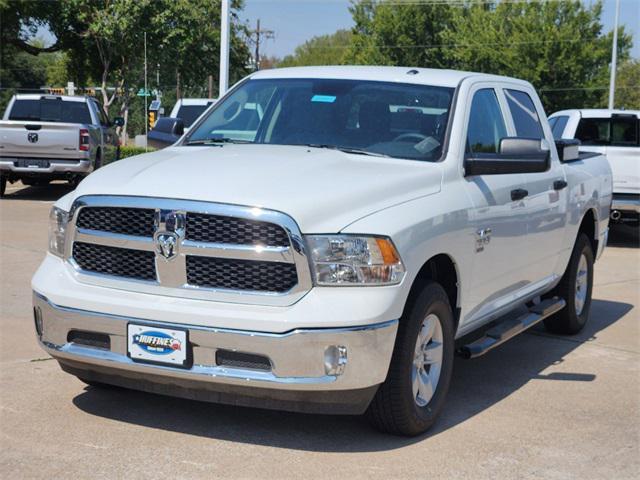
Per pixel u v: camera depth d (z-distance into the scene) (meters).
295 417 5.27
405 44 68.81
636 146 14.34
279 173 4.86
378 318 4.48
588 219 8.17
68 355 4.84
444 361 5.22
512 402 5.84
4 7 30.88
